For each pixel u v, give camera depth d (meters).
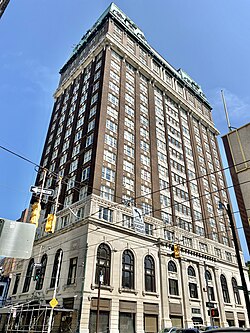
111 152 41.19
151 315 33.03
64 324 27.89
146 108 54.25
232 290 48.19
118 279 31.58
